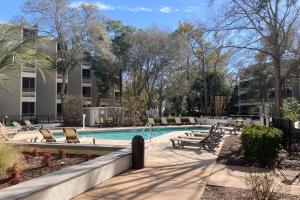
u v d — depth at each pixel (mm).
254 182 6746
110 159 8547
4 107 41688
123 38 46062
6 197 4949
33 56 9094
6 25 9133
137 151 9609
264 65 18922
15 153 8508
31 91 43812
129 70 46656
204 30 16078
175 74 45094
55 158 10328
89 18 37906
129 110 34750
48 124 38500
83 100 35875
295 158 11227
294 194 7094
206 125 32625
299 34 15953
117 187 7566
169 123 35156
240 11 15422
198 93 54000
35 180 6145
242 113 60000
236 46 16156
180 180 8297
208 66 46281
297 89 42781
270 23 15445
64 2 36500
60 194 6176
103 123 33125
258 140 10023
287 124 12227
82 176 7039
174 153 12820
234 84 61000
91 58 44969
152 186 7699
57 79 48969
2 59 8656
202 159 11383
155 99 48062
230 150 13375
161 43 44344
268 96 47219
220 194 7109
